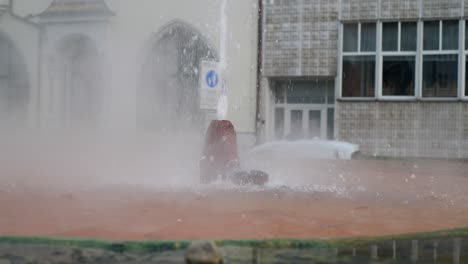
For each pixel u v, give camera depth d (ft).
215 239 11.19
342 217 15.01
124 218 14.17
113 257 9.82
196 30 80.43
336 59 74.49
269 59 77.10
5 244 10.85
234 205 16.99
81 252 10.25
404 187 26.13
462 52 69.77
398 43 72.18
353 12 73.31
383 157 70.49
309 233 12.28
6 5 87.81
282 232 12.34
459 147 69.72
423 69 71.46
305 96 79.15
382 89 72.64
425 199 20.63
